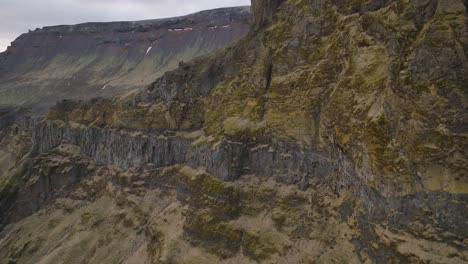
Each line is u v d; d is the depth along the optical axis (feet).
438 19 132.87
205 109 264.31
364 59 162.09
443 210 118.11
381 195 135.23
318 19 208.44
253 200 205.87
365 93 154.71
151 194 270.67
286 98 209.15
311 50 207.72
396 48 146.10
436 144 122.72
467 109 119.14
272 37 235.40
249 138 218.59
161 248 215.10
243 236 196.34
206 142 239.30
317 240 170.40
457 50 125.08
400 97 134.21
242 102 235.61
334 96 175.11
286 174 200.95
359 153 149.69
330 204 175.01
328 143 179.22
